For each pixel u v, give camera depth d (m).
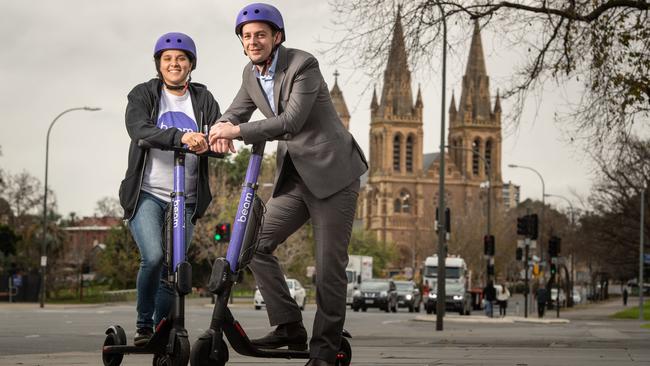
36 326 24.05
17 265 67.25
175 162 5.55
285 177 5.62
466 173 185.12
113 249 75.69
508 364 9.08
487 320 39.03
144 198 6.02
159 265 5.84
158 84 6.20
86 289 76.38
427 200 182.38
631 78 17.92
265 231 5.57
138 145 5.75
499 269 118.38
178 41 6.14
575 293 97.25
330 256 5.54
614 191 58.97
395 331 26.03
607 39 18.17
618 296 145.38
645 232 58.78
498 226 119.00
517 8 19.11
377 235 179.88
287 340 5.66
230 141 5.34
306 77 5.39
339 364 6.00
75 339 17.92
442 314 28.14
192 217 6.07
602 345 15.94
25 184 68.62
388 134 182.38
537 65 19.53
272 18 5.36
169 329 5.35
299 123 5.33
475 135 185.38
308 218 5.70
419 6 18.86
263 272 5.59
